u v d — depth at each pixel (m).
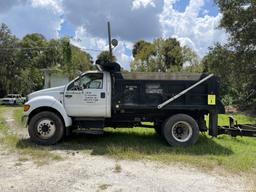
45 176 6.11
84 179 5.97
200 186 5.69
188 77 9.07
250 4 29.75
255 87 31.88
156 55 51.06
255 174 6.46
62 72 31.55
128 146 8.83
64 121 9.08
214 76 9.05
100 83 9.15
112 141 9.57
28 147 8.59
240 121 17.53
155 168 6.81
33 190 5.33
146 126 9.84
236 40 30.61
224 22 31.05
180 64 50.16
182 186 5.68
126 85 9.07
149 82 9.02
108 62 9.16
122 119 9.55
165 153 8.13
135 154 7.91
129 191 5.37
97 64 9.30
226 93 34.94
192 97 9.05
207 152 8.34
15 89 52.53
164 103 8.97
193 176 6.28
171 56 50.25
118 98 9.06
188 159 7.54
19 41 55.22
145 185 5.70
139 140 9.77
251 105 32.16
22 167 6.72
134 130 11.66
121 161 7.34
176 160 7.46
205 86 9.05
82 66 34.19
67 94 9.15
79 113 9.16
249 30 29.39
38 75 53.97
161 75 9.09
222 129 9.74
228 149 8.71
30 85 53.34
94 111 9.12
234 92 34.62
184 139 8.98
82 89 9.13
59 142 9.37
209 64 32.41
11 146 8.73
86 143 9.30
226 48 31.27
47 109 9.27
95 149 8.51
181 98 9.04
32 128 9.02
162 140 9.74
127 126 9.73
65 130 9.36
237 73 30.67
